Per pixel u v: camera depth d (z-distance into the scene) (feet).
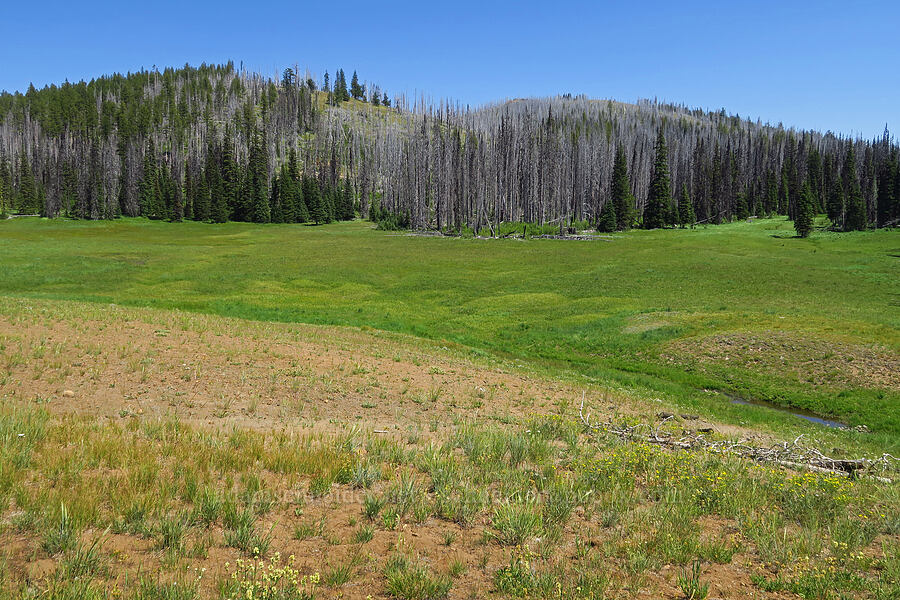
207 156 469.98
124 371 49.01
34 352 50.65
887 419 66.90
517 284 175.52
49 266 181.57
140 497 20.65
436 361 74.33
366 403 48.11
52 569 15.65
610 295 152.97
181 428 33.17
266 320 115.34
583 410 53.67
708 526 23.41
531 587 16.46
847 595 17.13
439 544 19.80
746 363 89.30
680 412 60.85
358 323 119.44
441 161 382.42
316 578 15.53
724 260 207.51
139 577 15.52
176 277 173.88
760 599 16.96
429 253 247.70
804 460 38.83
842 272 177.68
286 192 433.89
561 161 416.46
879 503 28.07
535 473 29.01
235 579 15.28
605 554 19.34
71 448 26.91
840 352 87.45
